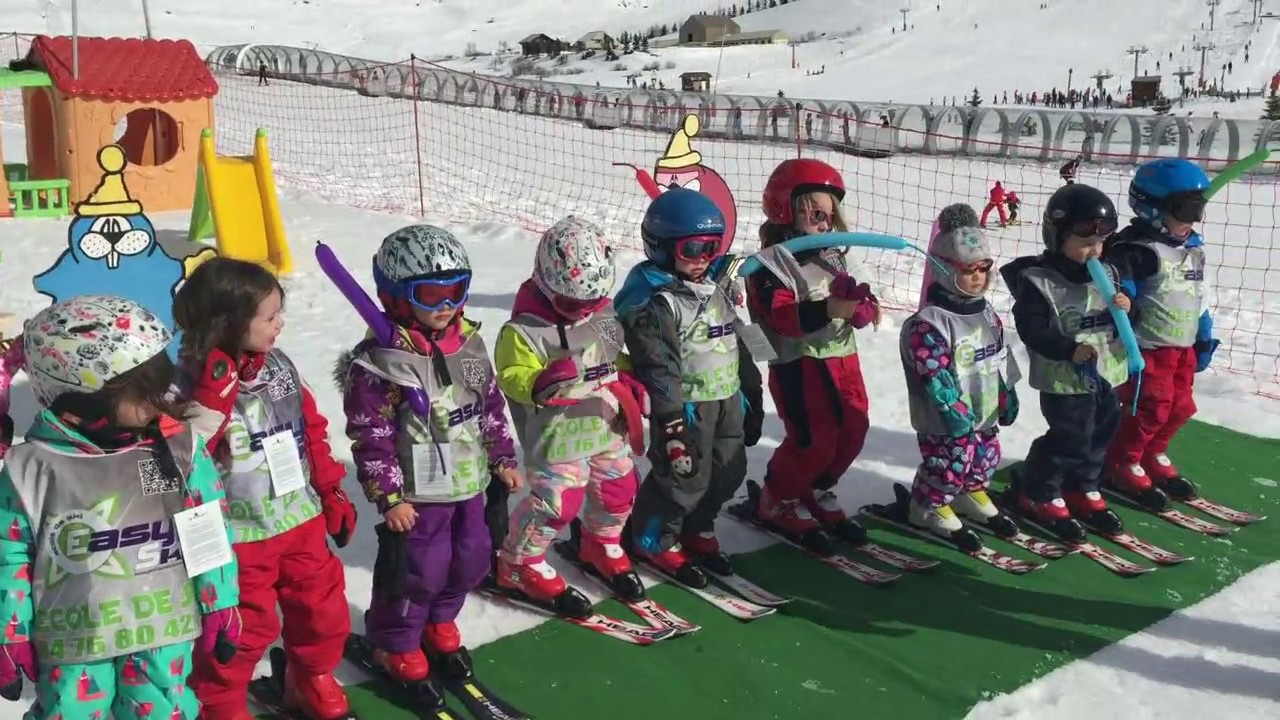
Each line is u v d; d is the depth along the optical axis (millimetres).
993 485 5301
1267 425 6242
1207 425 6227
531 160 20266
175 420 2553
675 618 3934
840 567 4410
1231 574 4484
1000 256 12992
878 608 4094
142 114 12586
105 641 2445
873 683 3592
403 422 3240
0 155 11047
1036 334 4531
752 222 13734
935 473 4523
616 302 3955
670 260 3877
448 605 3457
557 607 3898
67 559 2416
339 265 3158
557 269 3514
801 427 4430
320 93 31281
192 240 10359
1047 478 4707
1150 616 4102
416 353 3213
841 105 26750
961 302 4355
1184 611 4148
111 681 2516
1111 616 4098
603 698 3445
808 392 4383
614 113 28531
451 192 15438
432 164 18484
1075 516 4859
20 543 2398
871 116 26094
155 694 2529
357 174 16703
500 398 3436
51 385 2330
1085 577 4410
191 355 2793
